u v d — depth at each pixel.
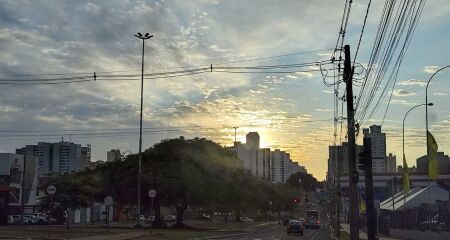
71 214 77.81
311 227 79.50
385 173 98.88
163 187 54.66
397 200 55.03
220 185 56.69
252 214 129.25
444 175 85.00
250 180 70.12
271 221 116.81
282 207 128.50
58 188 54.03
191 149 58.97
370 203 21.50
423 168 99.75
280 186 134.50
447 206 31.55
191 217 114.62
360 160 21.78
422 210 36.94
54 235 36.91
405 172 44.47
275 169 175.00
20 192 73.94
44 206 62.69
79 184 54.62
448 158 90.31
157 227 57.12
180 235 42.75
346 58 25.03
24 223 63.88
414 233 39.06
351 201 25.19
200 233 47.50
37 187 77.75
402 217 43.38
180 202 56.41
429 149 31.27
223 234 48.16
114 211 94.12
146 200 57.12
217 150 60.91
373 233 21.33
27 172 75.38
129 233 41.38
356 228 24.97
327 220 108.56
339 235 48.44
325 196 135.12
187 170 56.41
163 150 59.12
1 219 58.34
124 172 57.19
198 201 56.25
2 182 71.00
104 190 57.09
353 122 24.92
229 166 61.72
